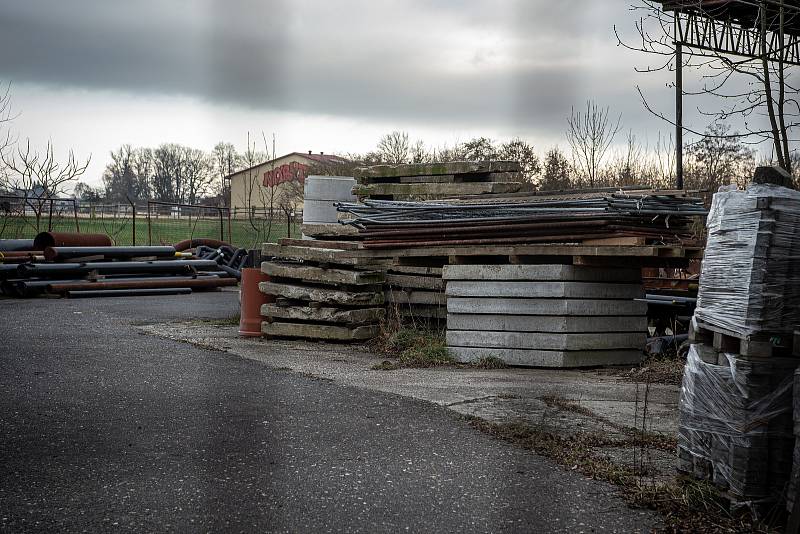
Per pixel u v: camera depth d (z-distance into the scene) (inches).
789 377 164.1
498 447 220.1
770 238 165.5
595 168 738.2
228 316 533.0
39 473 190.4
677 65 390.0
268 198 2650.1
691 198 344.2
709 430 174.4
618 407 269.4
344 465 200.7
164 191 3287.4
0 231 1037.8
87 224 1327.5
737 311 167.8
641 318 364.8
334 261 410.3
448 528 160.9
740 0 335.0
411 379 317.7
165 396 277.9
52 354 362.9
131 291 674.8
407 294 415.8
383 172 468.1
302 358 365.7
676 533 159.6
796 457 154.3
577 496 181.3
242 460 203.5
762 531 159.6
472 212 375.9
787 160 327.0
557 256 359.3
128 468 195.2
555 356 343.6
